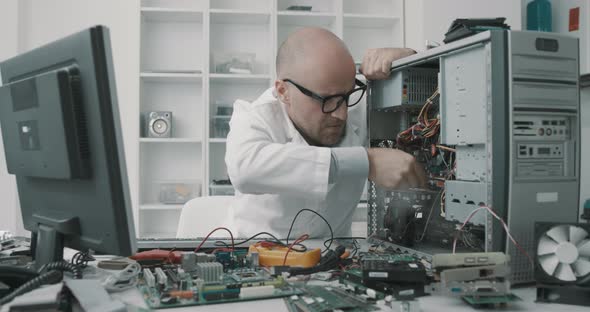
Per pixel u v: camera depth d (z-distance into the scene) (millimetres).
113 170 874
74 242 1022
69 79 888
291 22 3830
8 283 913
